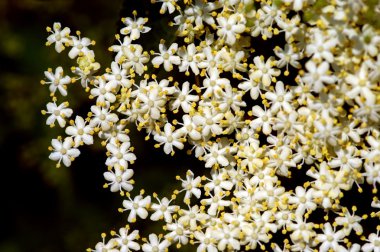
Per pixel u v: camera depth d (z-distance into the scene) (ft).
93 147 0.92
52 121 0.71
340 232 0.69
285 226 0.70
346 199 0.71
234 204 0.70
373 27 0.66
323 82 0.67
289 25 0.68
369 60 0.66
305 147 0.68
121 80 0.70
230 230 0.70
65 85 0.71
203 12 0.70
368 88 0.67
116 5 0.93
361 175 0.68
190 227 0.71
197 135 0.70
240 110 0.70
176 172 0.88
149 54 0.72
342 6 0.67
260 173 0.69
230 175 0.70
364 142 0.69
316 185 0.69
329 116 0.67
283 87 0.69
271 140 0.69
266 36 0.69
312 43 0.67
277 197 0.69
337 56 0.67
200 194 0.71
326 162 0.69
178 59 0.70
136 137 0.88
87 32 0.92
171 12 0.70
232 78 0.71
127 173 0.71
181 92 0.70
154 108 0.69
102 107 0.70
